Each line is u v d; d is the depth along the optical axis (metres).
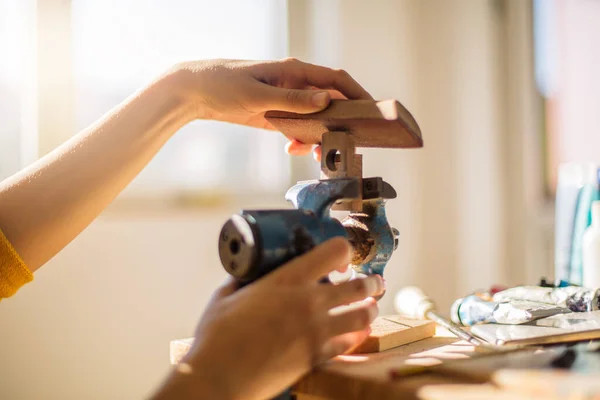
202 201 1.45
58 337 1.23
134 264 1.33
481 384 0.42
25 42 1.25
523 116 2.07
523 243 2.07
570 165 0.96
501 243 2.02
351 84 0.66
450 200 1.91
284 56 1.62
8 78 1.24
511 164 2.06
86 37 1.31
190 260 1.41
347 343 0.50
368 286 0.49
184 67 0.70
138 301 1.33
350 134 0.58
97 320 1.28
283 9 1.62
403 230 1.82
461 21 1.92
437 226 1.89
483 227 1.97
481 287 1.96
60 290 1.24
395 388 0.42
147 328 1.34
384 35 1.78
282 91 0.60
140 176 1.37
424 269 1.87
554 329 0.58
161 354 1.36
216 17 1.51
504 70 2.05
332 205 0.60
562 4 2.19
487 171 1.99
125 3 1.37
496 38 2.02
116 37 1.36
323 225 0.52
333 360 0.52
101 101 1.34
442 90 1.90
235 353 0.40
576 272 0.92
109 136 0.69
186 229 1.41
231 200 1.51
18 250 0.64
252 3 1.57
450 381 0.43
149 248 1.35
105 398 1.29
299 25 1.63
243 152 1.54
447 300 1.90
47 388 1.22
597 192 0.91
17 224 0.64
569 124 2.21
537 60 2.13
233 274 0.48
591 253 0.84
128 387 1.31
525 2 2.07
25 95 1.26
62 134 1.27
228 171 1.52
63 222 0.66
